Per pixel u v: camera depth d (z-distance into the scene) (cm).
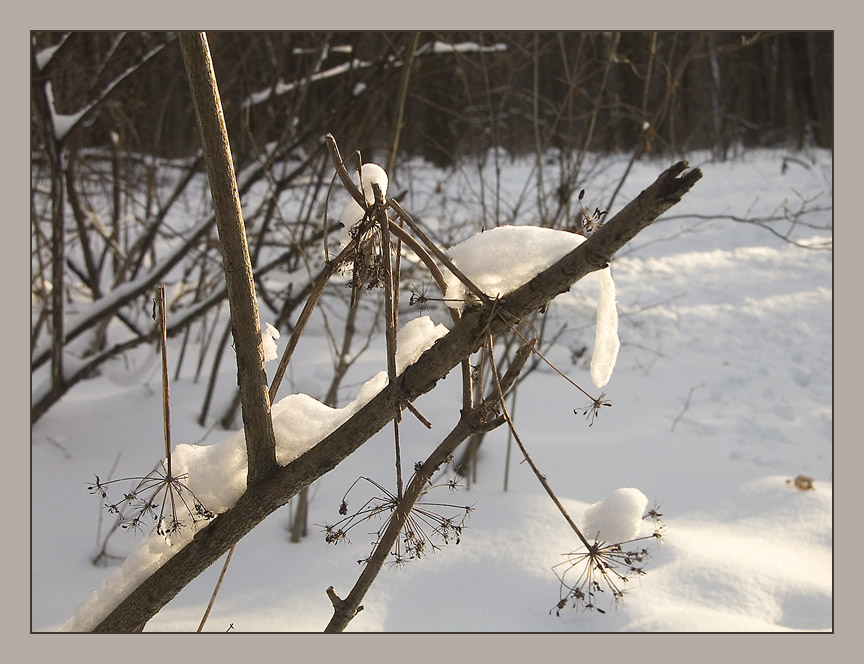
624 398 502
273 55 473
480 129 526
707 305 709
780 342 627
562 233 126
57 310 383
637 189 875
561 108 415
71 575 296
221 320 603
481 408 134
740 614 271
